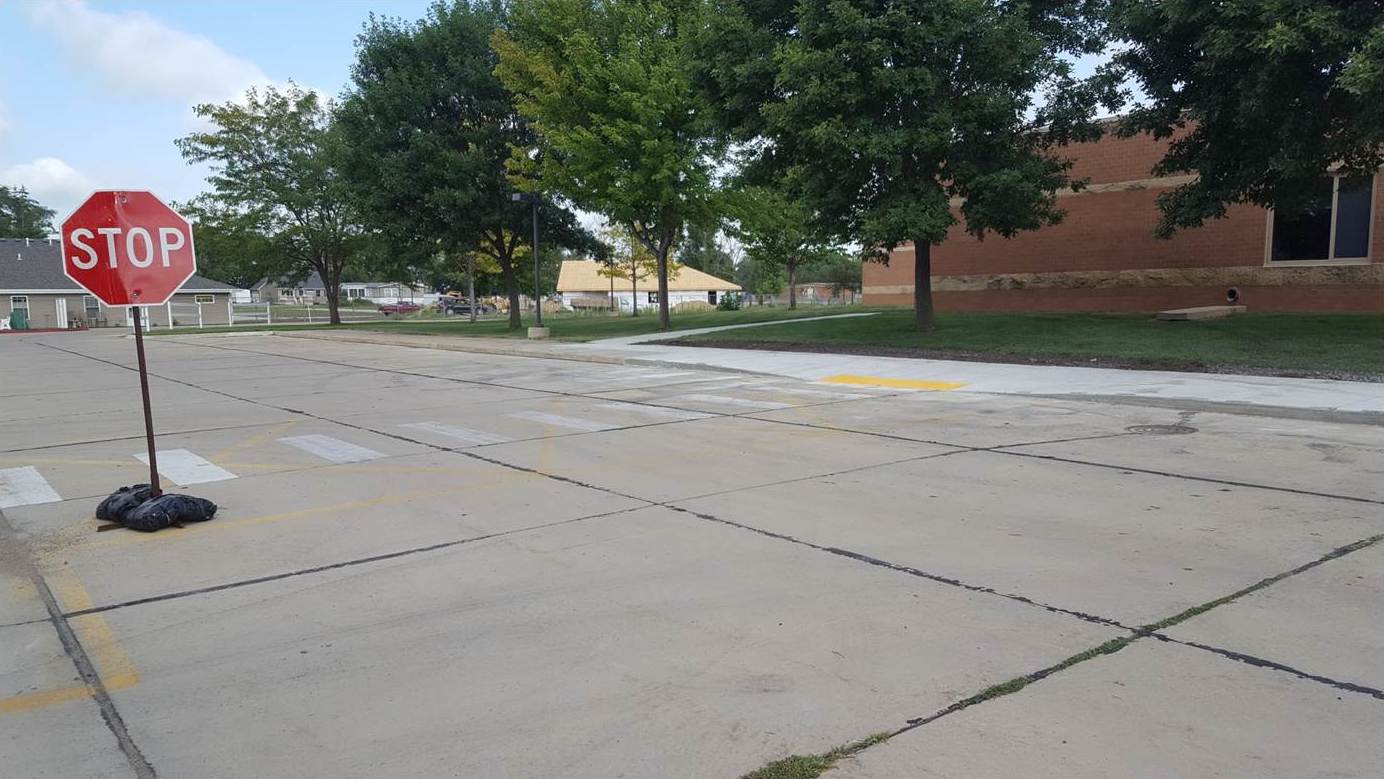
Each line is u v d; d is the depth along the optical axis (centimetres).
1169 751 325
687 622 461
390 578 543
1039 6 2008
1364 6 1412
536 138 3309
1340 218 2298
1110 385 1370
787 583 516
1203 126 1816
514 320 3675
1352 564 525
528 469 864
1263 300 2450
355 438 1077
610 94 2625
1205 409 1165
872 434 1026
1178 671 389
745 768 321
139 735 358
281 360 2486
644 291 8431
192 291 6116
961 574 524
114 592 528
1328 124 1593
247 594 520
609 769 323
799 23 1883
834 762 323
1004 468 823
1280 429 1015
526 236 3559
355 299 12375
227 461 937
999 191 1875
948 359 1833
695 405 1310
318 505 732
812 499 716
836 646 425
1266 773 310
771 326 2698
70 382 1923
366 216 3500
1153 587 493
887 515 660
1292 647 411
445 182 3266
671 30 2762
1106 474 788
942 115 1839
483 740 346
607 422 1162
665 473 831
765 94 2061
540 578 536
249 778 324
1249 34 1466
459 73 3175
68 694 397
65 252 641
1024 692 373
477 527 654
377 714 371
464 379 1809
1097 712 354
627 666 411
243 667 420
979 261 3041
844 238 2216
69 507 746
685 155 2627
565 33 2738
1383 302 2247
